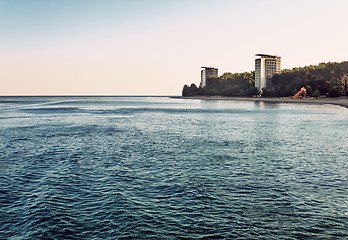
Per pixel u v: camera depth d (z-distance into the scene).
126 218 11.86
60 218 11.85
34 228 11.00
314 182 16.56
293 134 36.69
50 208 12.81
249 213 12.38
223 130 41.38
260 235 10.54
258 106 119.62
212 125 48.38
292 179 17.17
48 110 98.81
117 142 30.83
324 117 62.44
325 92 166.25
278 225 11.30
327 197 14.18
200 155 24.05
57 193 14.81
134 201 13.68
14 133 38.34
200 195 14.50
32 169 19.61
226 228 11.05
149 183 16.45
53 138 33.81
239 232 10.75
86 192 14.97
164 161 21.86
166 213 12.36
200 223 11.45
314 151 25.64
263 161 21.81
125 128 44.47
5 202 13.58
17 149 26.94
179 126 47.12
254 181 16.80
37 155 24.23
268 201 13.70
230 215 12.19
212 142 30.73
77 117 67.81
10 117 66.81
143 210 12.66
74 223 11.43
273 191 15.07
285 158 22.84
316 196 14.34
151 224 11.34
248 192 14.93
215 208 12.89
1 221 11.59
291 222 11.55
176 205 13.23
